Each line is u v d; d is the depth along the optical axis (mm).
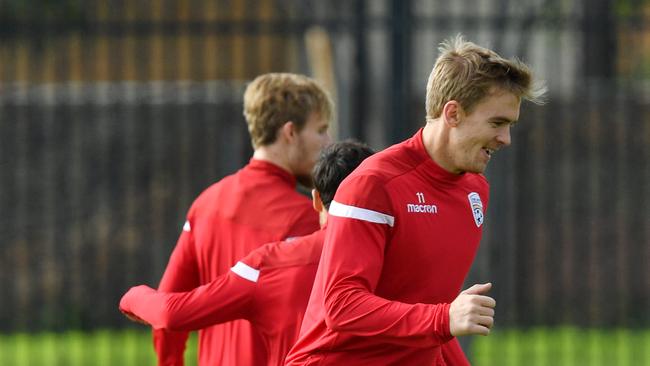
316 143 16562
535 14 34938
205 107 38750
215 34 33438
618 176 38844
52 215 38562
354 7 33562
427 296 13500
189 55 38469
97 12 37562
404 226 13172
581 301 38938
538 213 38656
